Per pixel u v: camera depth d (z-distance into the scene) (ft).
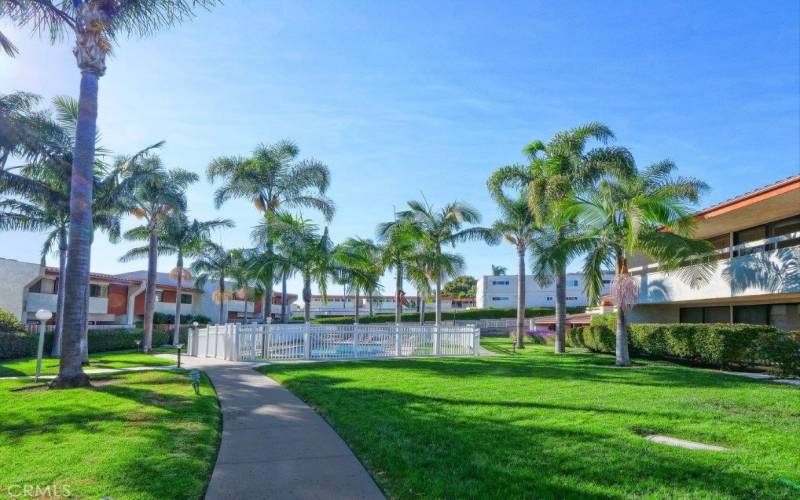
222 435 25.09
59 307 80.74
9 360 72.49
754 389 37.09
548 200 72.38
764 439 22.62
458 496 16.33
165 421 26.71
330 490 17.51
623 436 22.80
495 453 20.40
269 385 41.06
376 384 39.68
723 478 17.44
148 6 40.47
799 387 38.50
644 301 74.59
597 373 47.65
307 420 28.40
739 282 56.85
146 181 78.02
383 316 178.19
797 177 46.65
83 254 40.75
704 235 73.92
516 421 26.11
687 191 59.57
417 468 18.90
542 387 37.93
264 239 79.10
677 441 22.79
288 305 215.31
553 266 63.05
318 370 50.31
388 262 103.40
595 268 59.26
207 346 73.92
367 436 23.56
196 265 140.97
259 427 26.78
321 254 79.30
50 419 27.20
